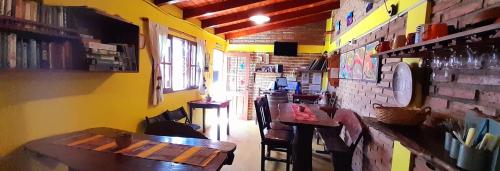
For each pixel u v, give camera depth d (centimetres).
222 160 155
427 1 174
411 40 153
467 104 131
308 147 281
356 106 350
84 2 216
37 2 166
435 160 99
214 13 433
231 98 678
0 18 138
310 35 658
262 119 339
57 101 204
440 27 126
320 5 547
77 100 221
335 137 320
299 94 578
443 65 151
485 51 117
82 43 193
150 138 196
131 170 137
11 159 175
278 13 551
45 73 193
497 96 112
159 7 346
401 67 196
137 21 298
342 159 267
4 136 170
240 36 671
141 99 315
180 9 412
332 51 557
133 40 249
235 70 682
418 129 145
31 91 184
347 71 412
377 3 282
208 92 555
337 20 539
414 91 177
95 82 240
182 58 433
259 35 671
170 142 187
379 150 244
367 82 302
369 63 295
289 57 666
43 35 172
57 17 177
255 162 359
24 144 181
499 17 96
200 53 492
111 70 219
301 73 657
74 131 217
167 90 379
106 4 243
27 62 159
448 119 142
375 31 285
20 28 150
